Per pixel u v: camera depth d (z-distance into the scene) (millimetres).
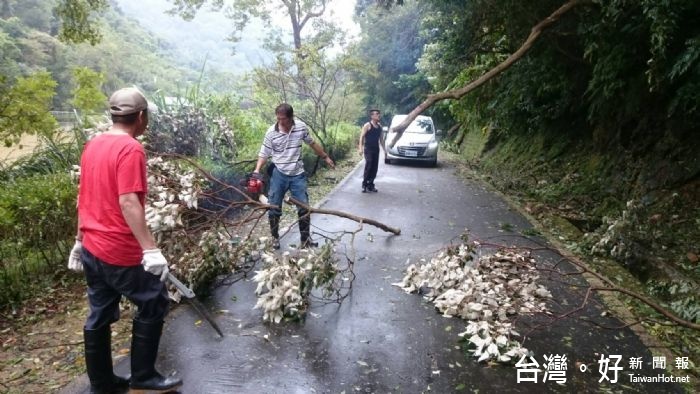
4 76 7648
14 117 7520
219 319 3982
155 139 7062
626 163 8984
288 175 5594
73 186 4988
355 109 22078
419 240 6555
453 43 9945
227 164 7762
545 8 7453
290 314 4027
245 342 3621
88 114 8109
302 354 3486
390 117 30781
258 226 7074
